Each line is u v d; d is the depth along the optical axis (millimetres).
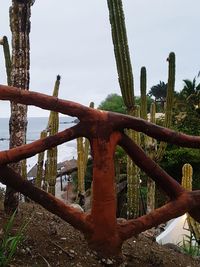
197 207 2805
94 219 2664
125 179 13961
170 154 16531
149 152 7016
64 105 2615
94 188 2643
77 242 3174
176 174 17094
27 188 2660
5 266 2666
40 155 7523
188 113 20500
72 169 18078
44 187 7734
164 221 2744
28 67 3555
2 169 2613
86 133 2627
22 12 3484
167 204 2762
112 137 2646
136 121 2680
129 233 2695
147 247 3672
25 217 3469
